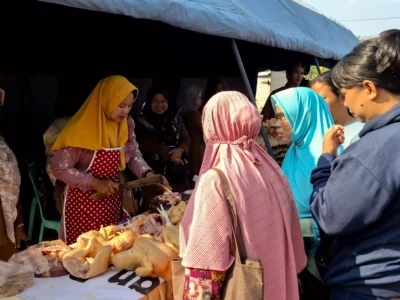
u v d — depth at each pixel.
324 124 1.92
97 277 1.62
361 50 1.31
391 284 1.27
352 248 1.35
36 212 3.63
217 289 1.22
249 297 1.18
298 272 1.51
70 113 3.91
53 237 3.68
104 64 4.59
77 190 2.52
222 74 6.10
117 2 1.99
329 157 1.51
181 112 4.42
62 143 2.40
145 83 6.22
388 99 1.27
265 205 1.29
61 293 1.48
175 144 3.86
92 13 3.18
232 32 2.90
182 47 4.66
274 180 1.39
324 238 1.49
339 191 1.26
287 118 1.93
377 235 1.28
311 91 1.98
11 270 1.51
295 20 4.54
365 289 1.33
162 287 1.59
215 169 1.27
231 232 1.22
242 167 1.28
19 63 4.09
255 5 3.83
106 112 2.45
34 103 5.32
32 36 3.68
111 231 1.93
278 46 3.67
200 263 1.19
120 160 2.59
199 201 1.24
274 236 1.31
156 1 2.24
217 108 1.31
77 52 4.22
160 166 3.65
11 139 4.88
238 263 1.20
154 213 2.14
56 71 4.18
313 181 1.50
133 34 3.99
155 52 4.72
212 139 1.35
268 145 3.05
